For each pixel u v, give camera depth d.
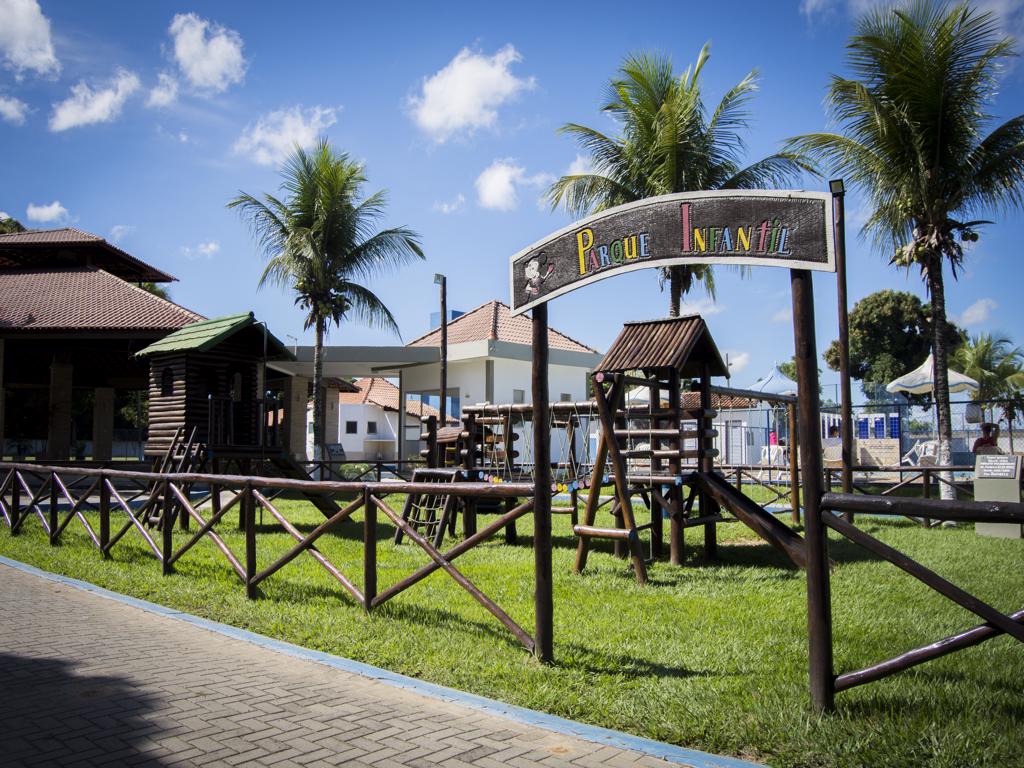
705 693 4.25
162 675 4.77
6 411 36.25
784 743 3.49
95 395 28.47
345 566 8.76
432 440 11.94
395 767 3.40
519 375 27.03
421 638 5.50
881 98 14.42
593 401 9.68
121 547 9.77
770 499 17.38
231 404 13.48
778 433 27.91
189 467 12.38
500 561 9.21
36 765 3.43
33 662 5.04
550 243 4.94
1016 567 8.43
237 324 13.49
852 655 5.00
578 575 8.28
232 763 3.45
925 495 13.66
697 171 18.08
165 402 13.50
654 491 9.29
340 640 5.49
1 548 9.80
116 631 5.90
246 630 5.92
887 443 22.47
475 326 28.94
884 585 7.51
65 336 21.14
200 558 9.09
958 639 3.50
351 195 22.69
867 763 3.27
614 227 4.61
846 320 12.51
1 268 25.62
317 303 22.58
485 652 5.15
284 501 17.84
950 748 3.29
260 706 4.21
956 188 14.73
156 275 28.62
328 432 35.00
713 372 10.48
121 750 3.60
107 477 9.16
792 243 3.93
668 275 19.22
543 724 3.91
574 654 5.08
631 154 18.75
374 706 4.21
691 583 7.79
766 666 4.79
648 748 3.56
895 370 39.84
